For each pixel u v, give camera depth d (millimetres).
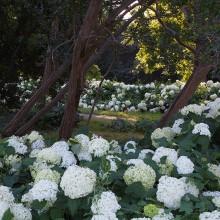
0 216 2596
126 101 13539
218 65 4066
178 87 13578
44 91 5430
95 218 2541
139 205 2814
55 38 5746
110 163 3043
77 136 3562
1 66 8758
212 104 4508
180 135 3893
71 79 5016
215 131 4250
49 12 5781
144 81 18062
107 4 4914
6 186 3127
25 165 3379
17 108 9766
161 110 13219
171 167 3211
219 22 3773
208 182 3207
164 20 5305
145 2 4953
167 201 2783
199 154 3449
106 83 15008
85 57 4934
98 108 13789
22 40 8164
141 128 8781
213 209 2807
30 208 2834
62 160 3336
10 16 7688
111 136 8195
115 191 3025
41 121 8625
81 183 2713
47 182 2795
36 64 8242
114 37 4902
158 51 5512
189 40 4746
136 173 2949
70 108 5109
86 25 4695
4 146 3559
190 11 4539
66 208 2816
